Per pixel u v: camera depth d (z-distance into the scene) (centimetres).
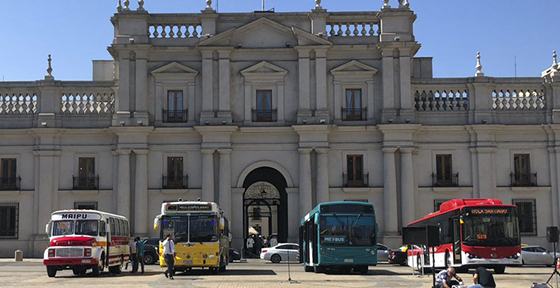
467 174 5466
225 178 5362
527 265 4850
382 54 5459
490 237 3641
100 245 3594
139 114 5388
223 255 3859
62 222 3606
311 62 5475
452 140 5497
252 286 2991
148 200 5391
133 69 5453
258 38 5512
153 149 5428
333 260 3609
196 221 3656
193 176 5419
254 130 5403
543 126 5466
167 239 3409
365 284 3083
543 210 5466
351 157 5466
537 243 5431
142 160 5369
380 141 5459
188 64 5503
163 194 5403
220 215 3775
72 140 5481
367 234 3647
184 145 5438
